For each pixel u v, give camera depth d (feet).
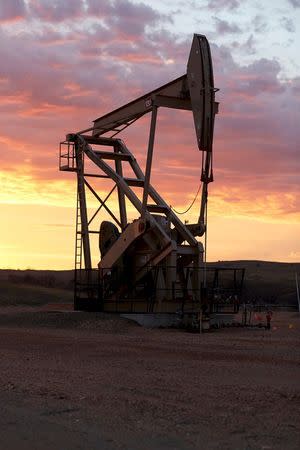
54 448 26.14
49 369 49.14
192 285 102.06
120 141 120.47
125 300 105.19
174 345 69.31
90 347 66.74
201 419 30.89
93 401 35.35
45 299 188.14
